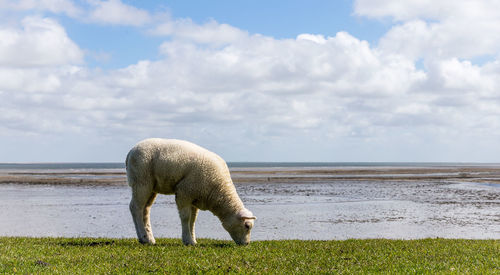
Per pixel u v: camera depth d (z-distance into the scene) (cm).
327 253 1018
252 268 834
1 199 3083
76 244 1148
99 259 899
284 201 3070
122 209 2614
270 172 8712
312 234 1822
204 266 836
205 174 1116
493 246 1173
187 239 1139
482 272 808
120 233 1836
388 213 2531
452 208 2800
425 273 804
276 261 902
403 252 1043
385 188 4356
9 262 851
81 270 795
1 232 1811
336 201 3112
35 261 867
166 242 1199
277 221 2172
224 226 1161
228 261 886
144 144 1138
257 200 3125
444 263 895
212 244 1169
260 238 1702
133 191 1136
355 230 1939
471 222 2227
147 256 932
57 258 905
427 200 3259
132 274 776
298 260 923
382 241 1299
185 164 1109
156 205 2877
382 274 798
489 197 3534
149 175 1120
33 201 2978
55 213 2423
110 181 5012
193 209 1181
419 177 6638
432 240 1341
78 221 2156
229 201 1143
